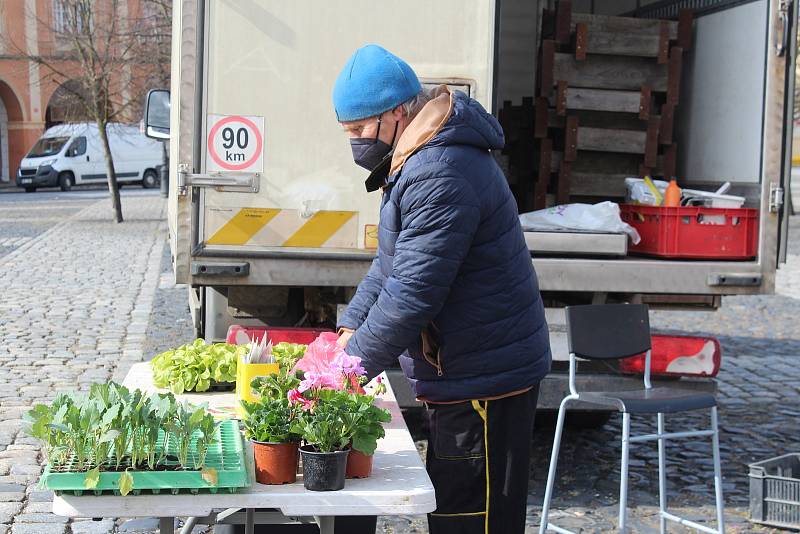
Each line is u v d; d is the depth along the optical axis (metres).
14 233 20.02
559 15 6.64
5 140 46.53
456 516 3.40
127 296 12.00
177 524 4.64
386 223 3.27
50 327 9.87
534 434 6.63
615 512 5.10
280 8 4.75
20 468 5.46
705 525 4.91
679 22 6.64
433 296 3.10
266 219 4.82
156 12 21.31
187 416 2.43
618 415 7.30
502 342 3.29
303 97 4.79
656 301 5.82
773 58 5.48
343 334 3.43
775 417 7.30
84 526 4.66
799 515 4.82
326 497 2.46
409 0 4.84
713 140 6.31
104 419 2.37
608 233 5.40
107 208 28.23
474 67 4.91
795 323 11.76
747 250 5.55
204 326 5.56
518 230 3.33
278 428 2.54
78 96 22.89
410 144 3.13
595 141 6.65
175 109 5.78
